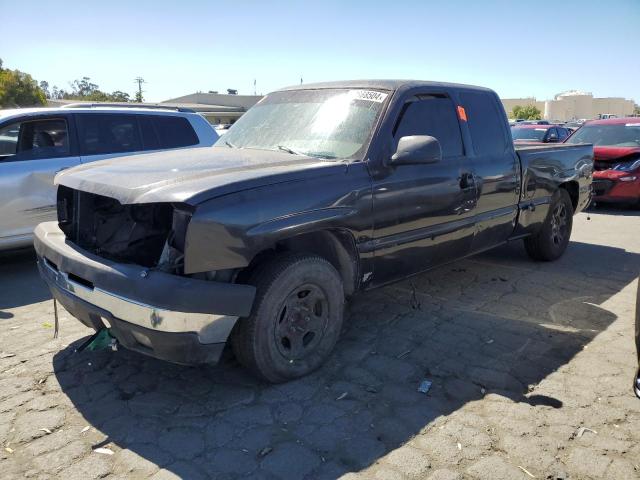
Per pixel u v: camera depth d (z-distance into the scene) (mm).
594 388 3500
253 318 3232
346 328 4465
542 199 5938
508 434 2998
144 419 3137
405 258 4211
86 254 3318
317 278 3502
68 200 3893
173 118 7719
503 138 5301
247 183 3164
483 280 5809
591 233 8594
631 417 3170
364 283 3973
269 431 3021
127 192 3088
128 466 2723
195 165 3537
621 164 10469
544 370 3746
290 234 3291
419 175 4168
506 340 4238
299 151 4062
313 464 2742
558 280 5832
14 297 5367
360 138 3957
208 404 3291
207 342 3023
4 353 3988
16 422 3100
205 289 2926
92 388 3482
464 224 4723
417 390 3471
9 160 6270
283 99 4766
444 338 4270
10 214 6191
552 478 2650
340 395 3400
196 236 2906
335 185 3572
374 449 2863
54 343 4172
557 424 3094
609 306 5023
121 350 4016
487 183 4926
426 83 4566
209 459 2779
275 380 3469
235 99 67188
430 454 2820
